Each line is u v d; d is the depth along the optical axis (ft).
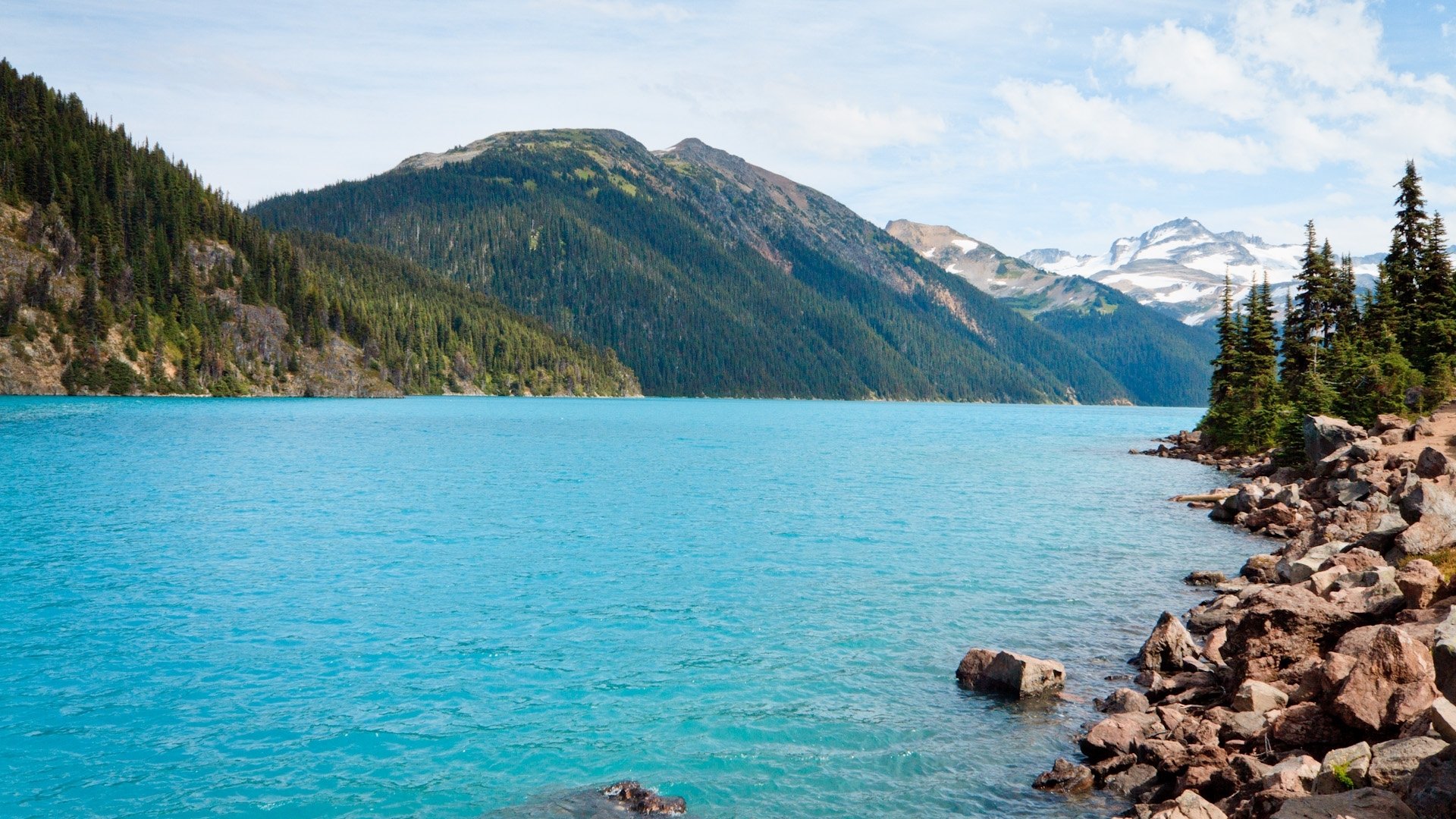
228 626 95.71
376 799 57.93
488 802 57.47
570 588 113.91
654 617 100.37
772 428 553.64
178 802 57.41
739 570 125.29
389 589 112.98
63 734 67.31
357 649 88.12
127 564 125.29
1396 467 161.99
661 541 147.95
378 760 63.46
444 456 302.86
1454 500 97.86
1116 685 78.33
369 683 78.54
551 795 58.34
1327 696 56.75
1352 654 59.72
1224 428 337.93
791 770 62.03
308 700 74.54
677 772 61.72
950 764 62.80
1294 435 245.04
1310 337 326.85
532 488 219.41
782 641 91.35
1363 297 322.14
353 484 221.87
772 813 56.24
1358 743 48.96
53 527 154.30
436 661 84.53
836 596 110.32
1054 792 58.49
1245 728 59.36
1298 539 124.16
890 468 290.97
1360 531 122.42
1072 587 116.16
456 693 76.33
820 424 639.76
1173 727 63.52
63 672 80.64
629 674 81.10
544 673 81.51
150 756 63.77
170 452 288.30
